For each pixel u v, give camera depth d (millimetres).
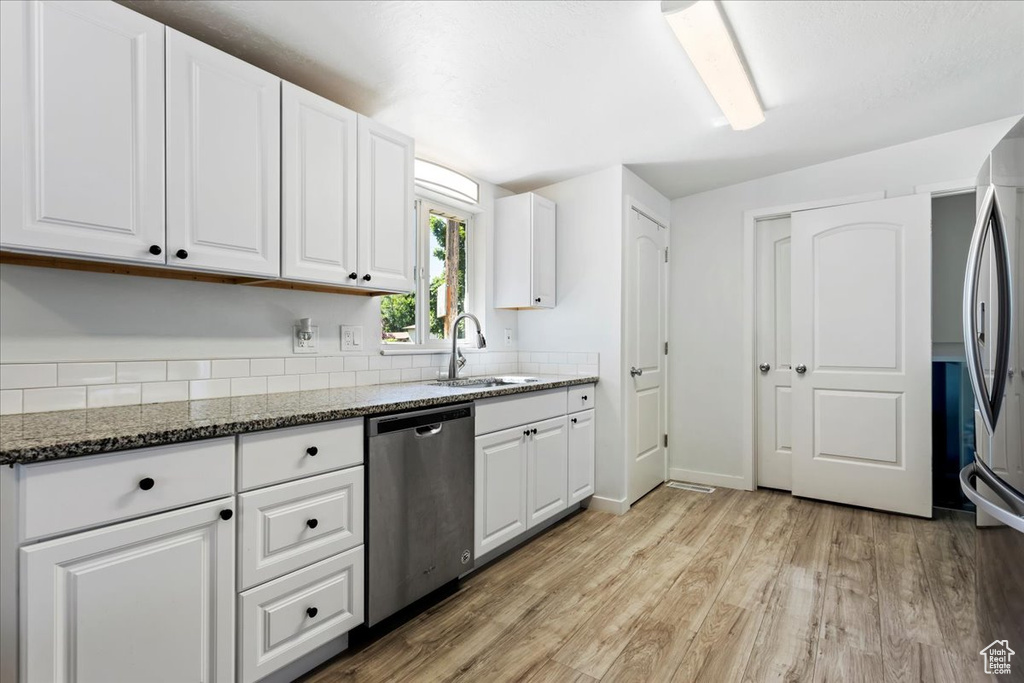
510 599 1938
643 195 3287
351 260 1927
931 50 1838
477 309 3186
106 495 1061
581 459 2875
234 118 1573
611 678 1474
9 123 1161
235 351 1884
